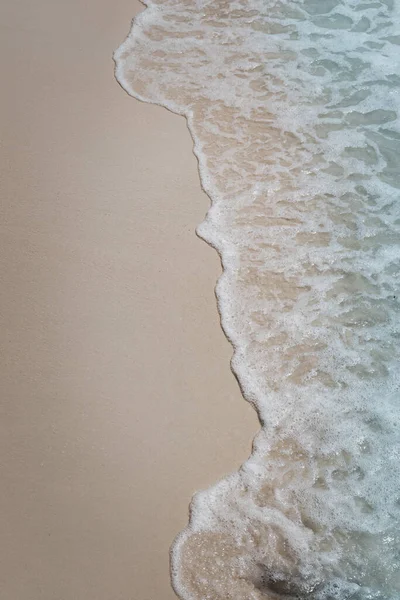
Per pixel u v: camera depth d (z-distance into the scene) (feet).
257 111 8.91
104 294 6.77
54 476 5.48
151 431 5.77
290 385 6.08
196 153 8.28
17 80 9.24
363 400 5.97
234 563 5.06
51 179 7.88
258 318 6.59
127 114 8.80
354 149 8.34
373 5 10.64
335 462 5.59
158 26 10.36
